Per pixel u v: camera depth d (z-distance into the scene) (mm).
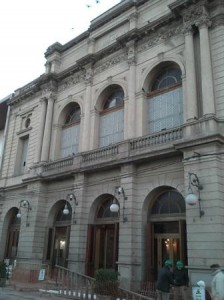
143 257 16578
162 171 16828
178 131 16453
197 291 9859
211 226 13711
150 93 19703
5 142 29062
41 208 22750
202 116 15820
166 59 18859
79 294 13539
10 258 24703
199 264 13570
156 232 16953
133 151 17875
